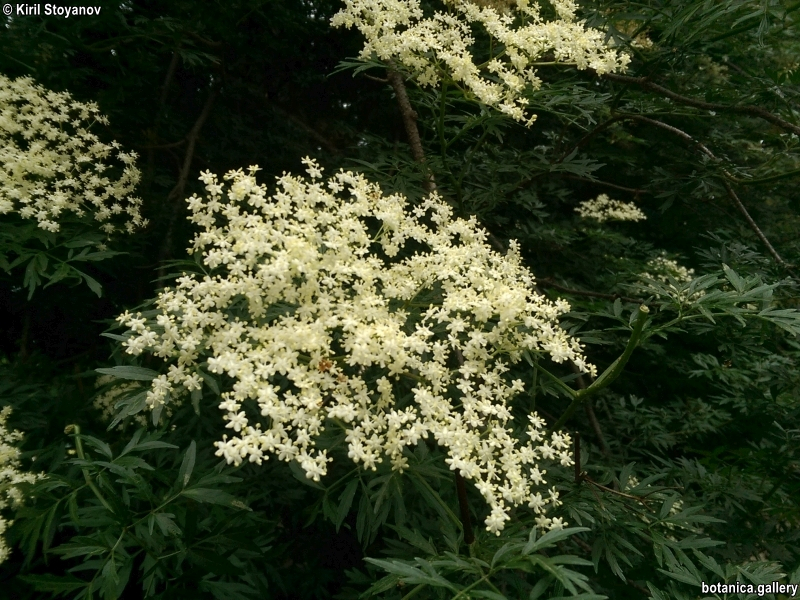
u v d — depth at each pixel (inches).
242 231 103.3
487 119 166.2
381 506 105.6
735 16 154.9
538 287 227.8
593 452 208.7
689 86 227.8
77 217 162.1
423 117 256.7
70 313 228.8
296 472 105.8
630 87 218.5
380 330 100.3
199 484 109.2
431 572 74.0
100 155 175.9
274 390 98.0
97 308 231.5
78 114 197.3
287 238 101.2
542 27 151.9
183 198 225.0
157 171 238.2
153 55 214.4
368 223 219.0
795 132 162.7
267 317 112.1
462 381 107.1
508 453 101.8
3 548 124.8
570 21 163.0
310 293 104.1
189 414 164.6
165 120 240.5
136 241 202.5
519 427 149.3
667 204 220.8
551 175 256.8
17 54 185.6
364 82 292.7
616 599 136.9
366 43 150.3
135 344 98.3
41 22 194.4
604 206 301.4
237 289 101.5
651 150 305.9
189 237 226.1
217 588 114.3
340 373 103.1
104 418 176.7
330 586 202.8
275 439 91.6
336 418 104.2
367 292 108.6
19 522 131.7
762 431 187.5
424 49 143.1
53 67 198.4
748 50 208.1
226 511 135.8
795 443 158.6
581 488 121.9
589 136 206.4
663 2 165.2
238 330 100.9
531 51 148.5
